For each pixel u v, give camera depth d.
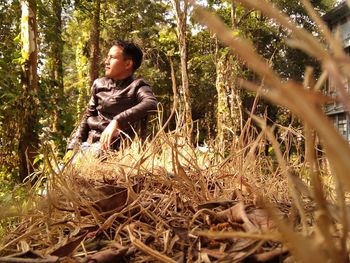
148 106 2.70
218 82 6.62
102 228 0.79
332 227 0.46
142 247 0.59
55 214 0.92
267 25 9.72
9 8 6.19
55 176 1.03
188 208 0.88
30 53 5.55
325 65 0.25
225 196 1.03
